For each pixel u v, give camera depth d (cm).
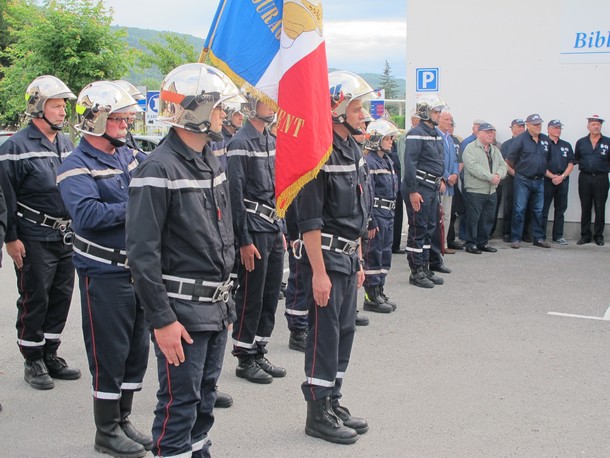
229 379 601
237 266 584
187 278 354
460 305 839
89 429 503
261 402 550
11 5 2277
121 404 475
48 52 1978
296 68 424
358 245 481
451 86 1295
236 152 570
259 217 582
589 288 919
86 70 1967
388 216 812
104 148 469
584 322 765
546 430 496
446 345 687
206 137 362
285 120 426
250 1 448
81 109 457
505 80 1264
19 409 536
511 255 1143
